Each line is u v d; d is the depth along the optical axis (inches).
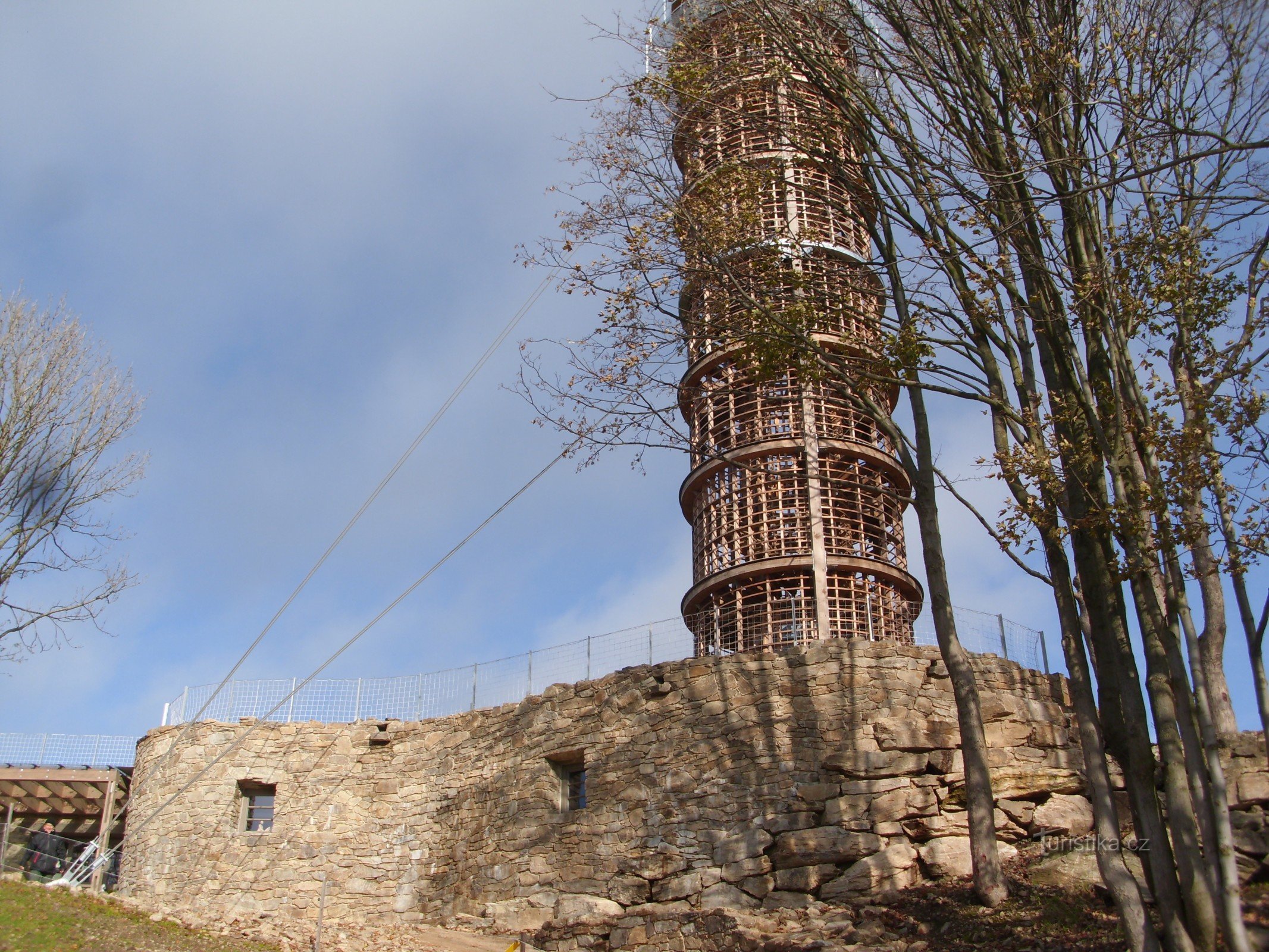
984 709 868.0
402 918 1033.5
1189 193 624.4
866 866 795.4
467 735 1076.5
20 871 873.5
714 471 1094.4
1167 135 615.8
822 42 752.3
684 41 799.7
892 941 687.7
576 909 882.8
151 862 1103.6
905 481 1102.4
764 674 892.6
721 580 1037.2
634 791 911.7
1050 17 669.9
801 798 839.1
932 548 757.9
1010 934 655.1
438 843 1050.1
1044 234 677.9
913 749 840.3
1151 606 590.9
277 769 1131.3
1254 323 601.0
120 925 740.7
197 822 1112.8
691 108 800.3
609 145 784.3
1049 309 669.3
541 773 982.4
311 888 1070.4
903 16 709.9
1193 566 686.5
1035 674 915.4
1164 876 568.4
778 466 1066.1
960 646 741.3
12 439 1018.7
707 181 800.9
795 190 892.6
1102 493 641.6
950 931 682.8
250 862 1089.4
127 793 1272.1
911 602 1076.5
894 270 775.1
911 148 713.6
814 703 869.2
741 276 777.6
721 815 860.0
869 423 1096.2
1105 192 673.0
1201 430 577.0
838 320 785.6
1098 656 644.1
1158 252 621.6
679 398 1117.7
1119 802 824.9
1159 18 650.2
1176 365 636.7
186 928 771.4
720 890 828.0
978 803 716.0
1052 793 834.8
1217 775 536.4
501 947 864.3
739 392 1096.2
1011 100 673.6
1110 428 637.9
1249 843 653.3
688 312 797.9
